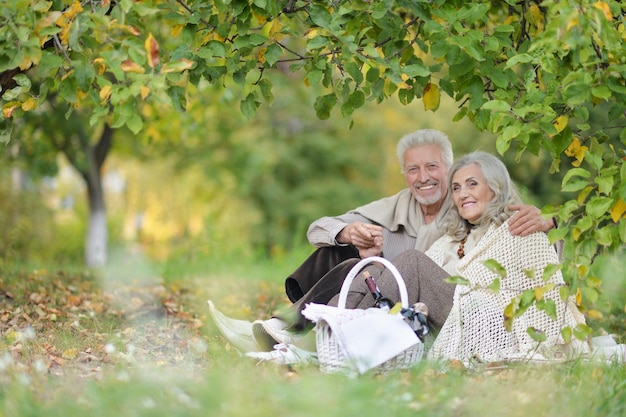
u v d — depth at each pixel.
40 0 5.85
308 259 7.11
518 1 7.52
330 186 29.73
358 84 6.39
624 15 6.20
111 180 31.36
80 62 6.02
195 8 6.52
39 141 19.36
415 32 6.92
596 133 6.10
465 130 22.30
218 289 11.05
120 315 8.38
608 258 5.71
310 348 6.02
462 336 6.02
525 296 5.32
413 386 4.92
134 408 4.37
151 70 5.70
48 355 6.02
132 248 26.81
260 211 29.38
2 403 4.64
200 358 6.19
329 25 6.17
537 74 6.64
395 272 5.74
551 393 4.83
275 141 29.78
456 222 6.70
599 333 7.64
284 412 4.26
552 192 18.58
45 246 23.55
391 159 29.39
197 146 26.28
